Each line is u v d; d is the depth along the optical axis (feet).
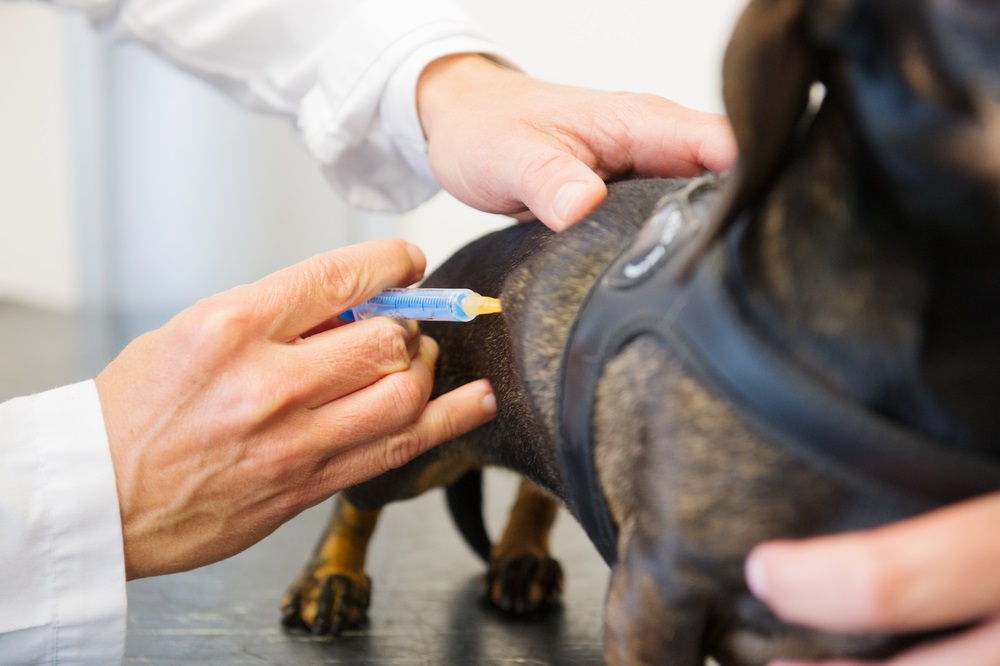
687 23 14.80
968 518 2.95
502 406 5.11
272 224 19.83
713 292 3.38
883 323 3.14
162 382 4.53
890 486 3.12
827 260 3.21
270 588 6.35
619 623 3.82
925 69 2.89
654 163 5.46
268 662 5.27
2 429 4.55
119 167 20.04
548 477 4.96
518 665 5.27
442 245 16.89
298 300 4.67
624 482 3.83
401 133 6.49
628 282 3.80
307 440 4.66
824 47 3.03
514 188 5.16
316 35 7.23
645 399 3.64
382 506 6.24
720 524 3.48
